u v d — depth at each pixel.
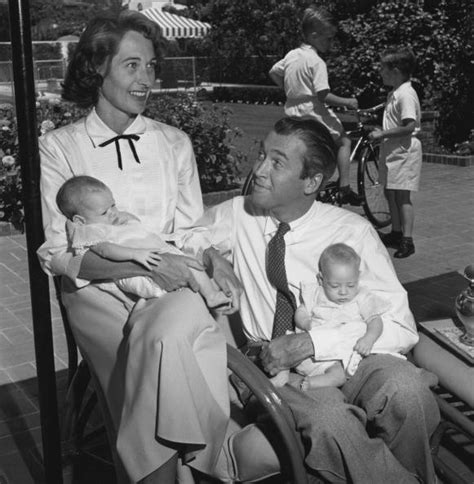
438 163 11.17
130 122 3.05
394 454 2.58
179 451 2.46
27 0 2.36
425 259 6.52
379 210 8.06
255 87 24.91
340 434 2.40
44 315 2.61
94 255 2.60
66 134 2.98
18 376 4.30
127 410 2.37
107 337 2.64
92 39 2.83
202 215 3.14
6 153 8.05
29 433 3.68
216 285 2.69
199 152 8.76
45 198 2.88
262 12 27.05
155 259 2.50
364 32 12.52
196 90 23.22
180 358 2.29
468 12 12.05
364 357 2.67
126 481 2.56
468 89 11.76
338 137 7.22
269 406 2.38
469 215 8.00
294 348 2.61
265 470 2.55
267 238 2.90
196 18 30.77
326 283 2.71
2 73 17.86
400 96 6.44
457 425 2.89
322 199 7.48
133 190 2.99
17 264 6.48
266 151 2.75
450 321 3.31
